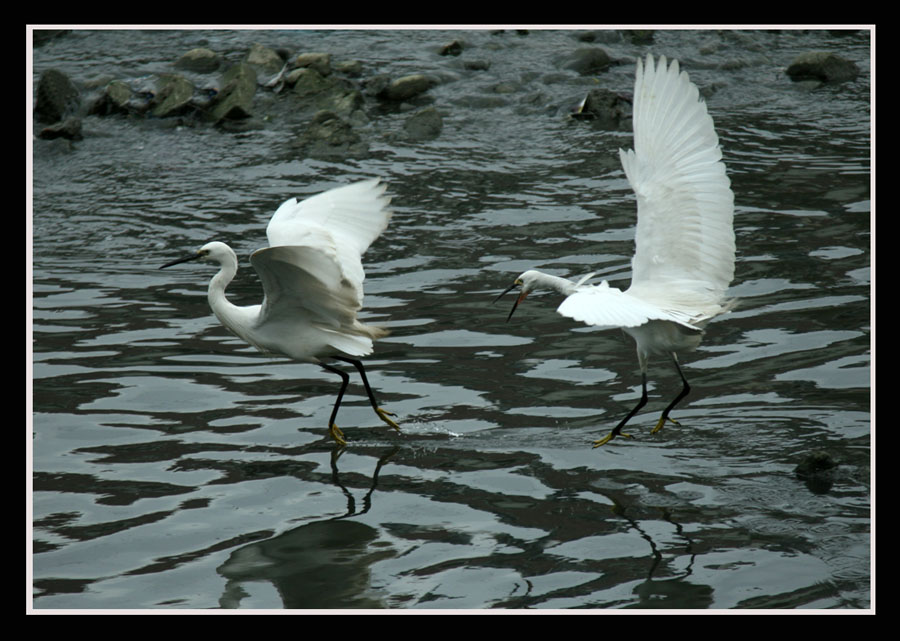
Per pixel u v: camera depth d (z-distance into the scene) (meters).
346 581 8.64
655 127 10.38
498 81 26.33
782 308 14.62
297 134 23.69
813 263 16.22
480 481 10.48
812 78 26.59
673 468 10.62
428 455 11.12
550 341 14.16
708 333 14.03
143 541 9.38
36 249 18.38
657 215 10.41
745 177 20.52
